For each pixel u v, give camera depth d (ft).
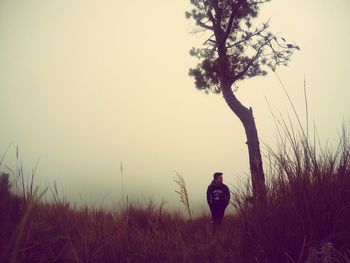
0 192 8.30
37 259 7.93
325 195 8.34
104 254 9.95
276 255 7.95
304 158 9.38
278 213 8.55
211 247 10.07
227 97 40.40
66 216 12.03
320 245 7.17
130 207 15.64
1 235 7.36
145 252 10.25
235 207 10.07
